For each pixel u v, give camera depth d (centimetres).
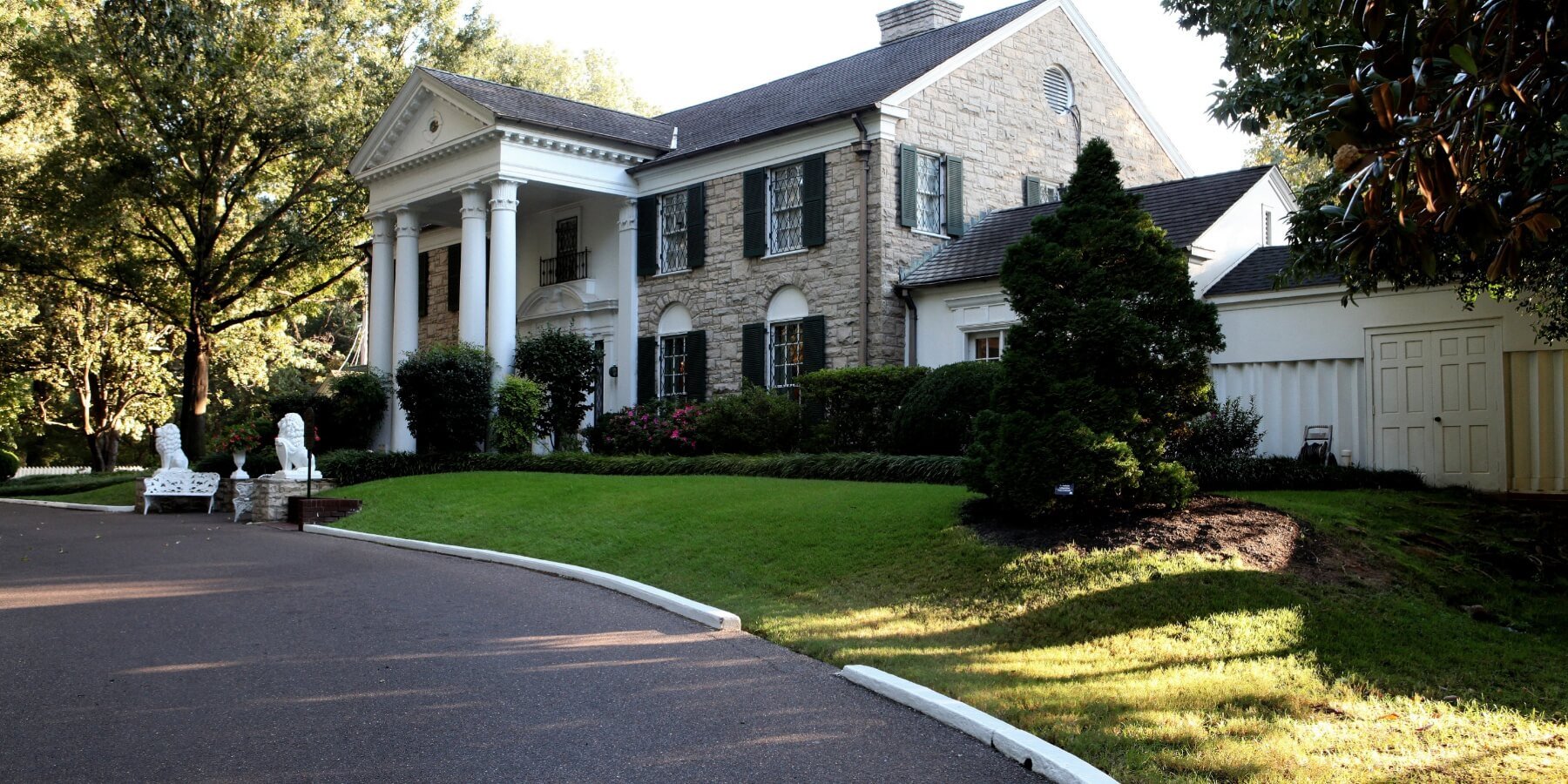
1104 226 1137
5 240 3062
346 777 568
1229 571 973
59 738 636
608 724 662
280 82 2989
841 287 2241
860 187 2208
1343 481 1519
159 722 666
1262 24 1293
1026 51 2508
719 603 1038
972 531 1109
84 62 2859
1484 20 469
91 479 3534
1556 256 1113
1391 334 1638
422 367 2377
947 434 1755
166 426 2303
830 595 1027
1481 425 1548
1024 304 1151
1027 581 970
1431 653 895
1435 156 432
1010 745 606
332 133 3059
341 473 2262
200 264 3275
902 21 2875
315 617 995
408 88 2725
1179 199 2061
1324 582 1006
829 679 773
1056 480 1067
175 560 1395
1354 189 495
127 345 4141
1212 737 637
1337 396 1689
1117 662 805
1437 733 687
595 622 968
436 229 3344
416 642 886
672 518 1428
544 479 1945
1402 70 455
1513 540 1237
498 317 2533
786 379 2367
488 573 1260
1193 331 1127
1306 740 646
